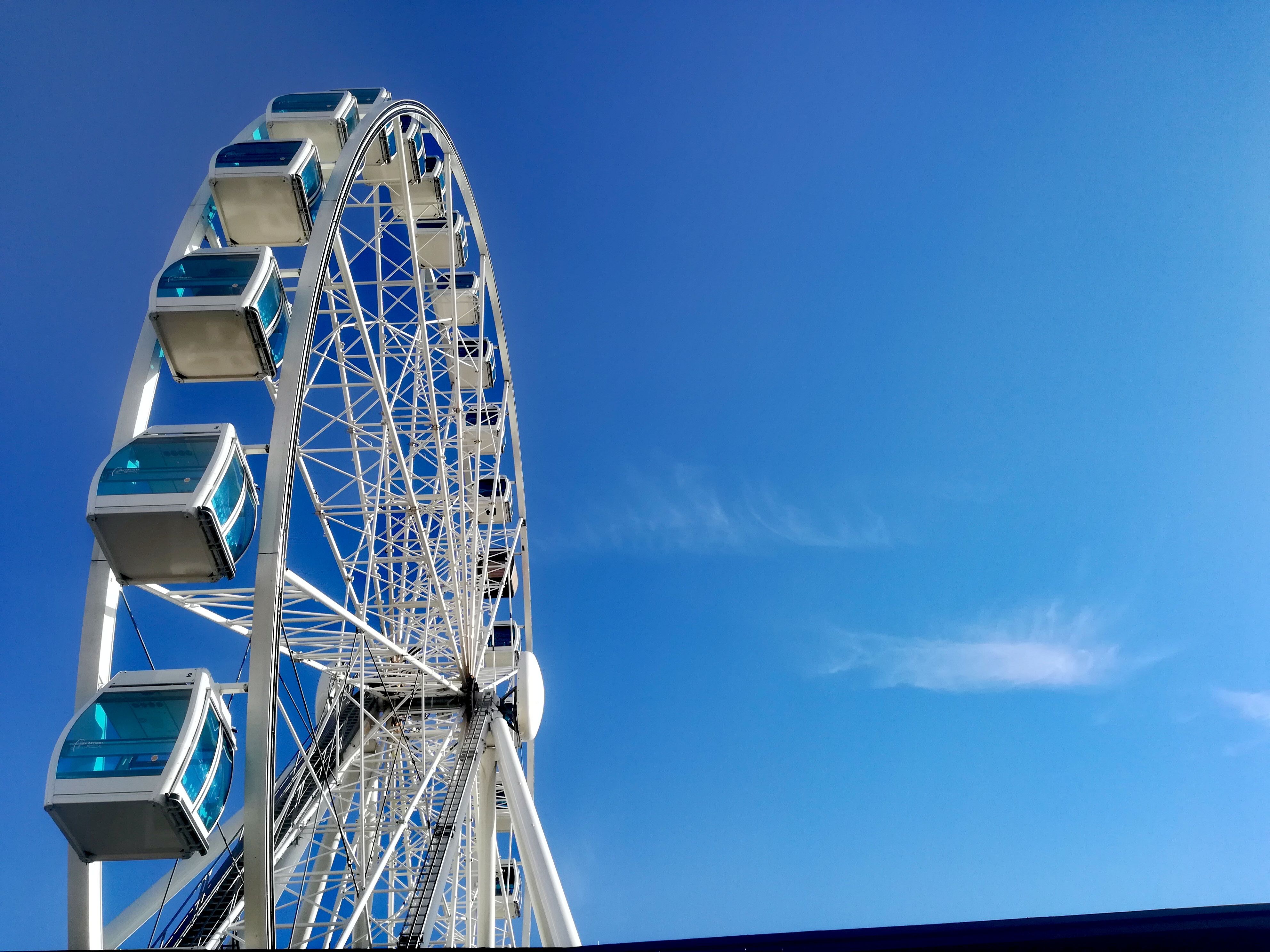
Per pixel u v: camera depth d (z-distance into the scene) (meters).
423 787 18.73
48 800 9.89
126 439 12.38
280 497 11.88
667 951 5.52
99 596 11.52
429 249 25.25
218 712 11.44
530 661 25.33
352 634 19.98
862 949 5.38
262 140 16.42
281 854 16.67
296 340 13.11
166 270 13.79
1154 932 5.24
